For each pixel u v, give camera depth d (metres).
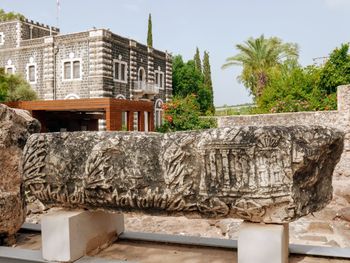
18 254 3.96
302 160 3.04
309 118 13.07
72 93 28.97
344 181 9.30
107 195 3.69
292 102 18.44
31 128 5.62
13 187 4.61
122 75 30.50
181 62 49.66
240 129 3.20
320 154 3.25
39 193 3.99
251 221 3.36
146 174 3.54
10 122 4.75
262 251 3.20
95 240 4.12
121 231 4.65
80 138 3.83
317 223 5.96
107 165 3.66
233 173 3.21
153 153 3.54
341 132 3.55
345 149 12.12
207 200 3.32
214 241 4.31
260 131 3.10
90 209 3.93
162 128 20.05
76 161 3.80
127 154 3.62
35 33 33.31
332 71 17.95
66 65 29.34
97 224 4.15
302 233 5.57
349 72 17.72
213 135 3.27
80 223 3.87
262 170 3.12
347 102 12.20
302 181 3.21
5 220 4.37
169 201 3.48
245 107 30.17
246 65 30.06
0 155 4.51
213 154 3.26
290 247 4.02
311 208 3.40
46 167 3.91
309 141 3.16
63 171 3.83
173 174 3.42
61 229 3.73
